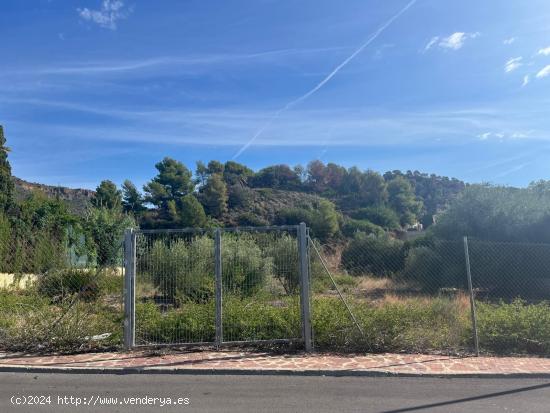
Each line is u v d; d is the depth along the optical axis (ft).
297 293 29.55
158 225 203.92
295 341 25.88
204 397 18.42
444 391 19.16
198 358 24.08
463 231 62.03
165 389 19.48
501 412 16.62
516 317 26.32
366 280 60.18
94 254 58.23
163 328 26.73
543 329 25.35
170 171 244.42
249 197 256.32
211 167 290.97
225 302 28.48
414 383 20.35
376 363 23.04
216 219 224.53
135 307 26.78
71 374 21.88
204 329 26.91
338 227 170.30
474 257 56.39
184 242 31.17
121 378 21.22
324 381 20.68
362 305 28.37
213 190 237.45
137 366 22.50
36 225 79.10
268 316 27.12
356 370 21.76
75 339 26.11
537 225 57.11
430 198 287.89
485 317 27.43
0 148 116.47
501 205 60.70
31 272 41.91
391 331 25.88
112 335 26.71
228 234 32.42
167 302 29.96
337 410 16.87
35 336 26.20
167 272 29.94
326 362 23.24
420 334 26.23
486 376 21.24
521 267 54.34
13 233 49.03
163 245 30.35
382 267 68.33
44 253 42.39
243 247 31.30
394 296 44.37
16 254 42.60
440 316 28.91
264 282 30.94
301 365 22.63
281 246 30.48
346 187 280.31
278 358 24.12
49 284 36.58
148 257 29.78
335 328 26.07
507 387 19.74
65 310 27.45
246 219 220.23
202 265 30.55
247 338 26.48
